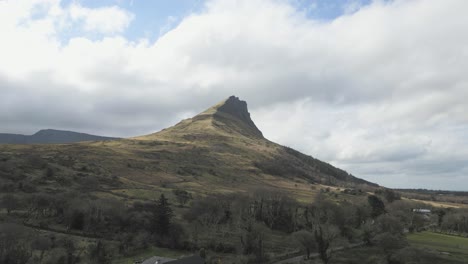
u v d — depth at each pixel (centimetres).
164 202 16138
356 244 15800
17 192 18088
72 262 11588
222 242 15262
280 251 14700
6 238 11581
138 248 13862
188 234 16000
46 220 15650
